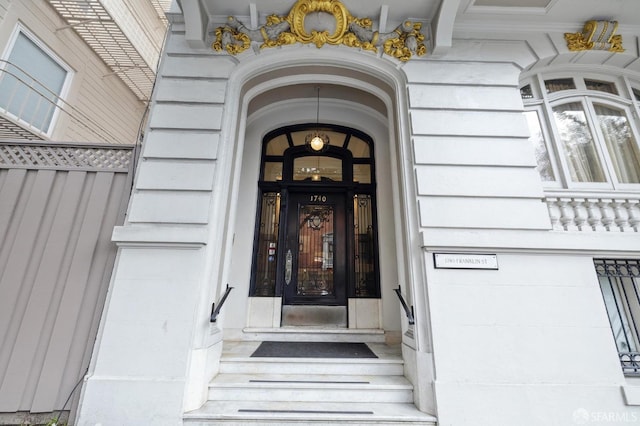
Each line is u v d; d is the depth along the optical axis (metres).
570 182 3.73
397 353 3.73
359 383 3.04
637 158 4.04
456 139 3.47
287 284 4.96
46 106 5.99
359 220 5.29
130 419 2.54
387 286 4.72
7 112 5.21
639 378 2.90
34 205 3.23
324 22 3.83
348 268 5.00
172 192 3.22
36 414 2.66
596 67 4.23
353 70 4.31
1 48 5.09
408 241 3.26
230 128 3.65
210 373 3.04
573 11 3.83
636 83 4.41
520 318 2.89
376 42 3.81
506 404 2.65
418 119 3.54
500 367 2.76
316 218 5.35
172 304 2.85
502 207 3.23
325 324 4.80
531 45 3.92
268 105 5.34
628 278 3.41
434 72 3.73
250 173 5.14
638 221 3.26
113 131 7.75
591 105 4.18
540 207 3.25
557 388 2.69
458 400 2.66
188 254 3.00
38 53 5.83
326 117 5.49
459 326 2.87
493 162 3.38
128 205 3.20
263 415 2.62
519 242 3.04
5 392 2.68
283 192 5.28
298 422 2.62
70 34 6.46
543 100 4.10
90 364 2.69
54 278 3.01
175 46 3.79
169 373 2.67
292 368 3.32
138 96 8.52
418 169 3.36
